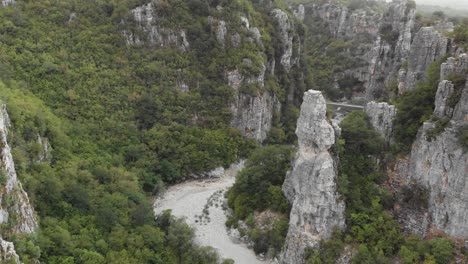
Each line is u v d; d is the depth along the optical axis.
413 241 52.06
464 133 48.16
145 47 101.50
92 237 57.88
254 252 66.00
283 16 121.31
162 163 87.31
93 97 87.88
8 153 46.28
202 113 99.00
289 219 64.56
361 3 196.75
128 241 60.38
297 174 59.03
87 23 98.00
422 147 53.84
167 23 103.38
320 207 56.53
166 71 99.75
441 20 122.94
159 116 93.94
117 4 102.25
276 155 73.69
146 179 82.56
